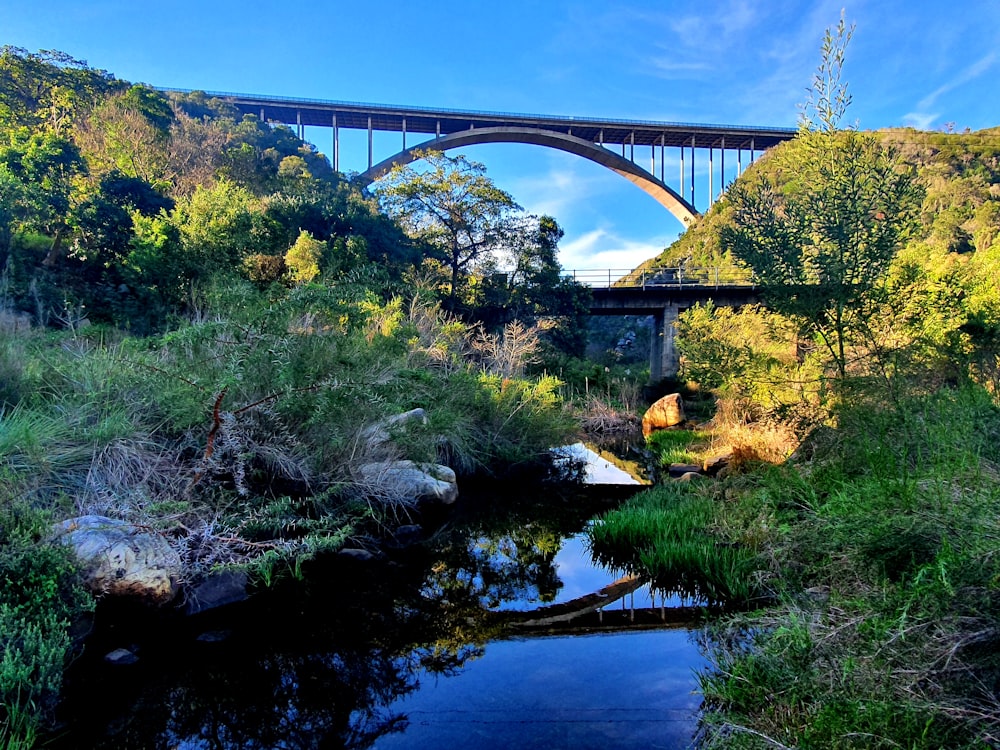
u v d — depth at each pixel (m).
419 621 4.31
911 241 7.32
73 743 2.81
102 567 3.71
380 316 10.80
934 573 2.96
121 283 13.16
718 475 8.67
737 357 8.03
